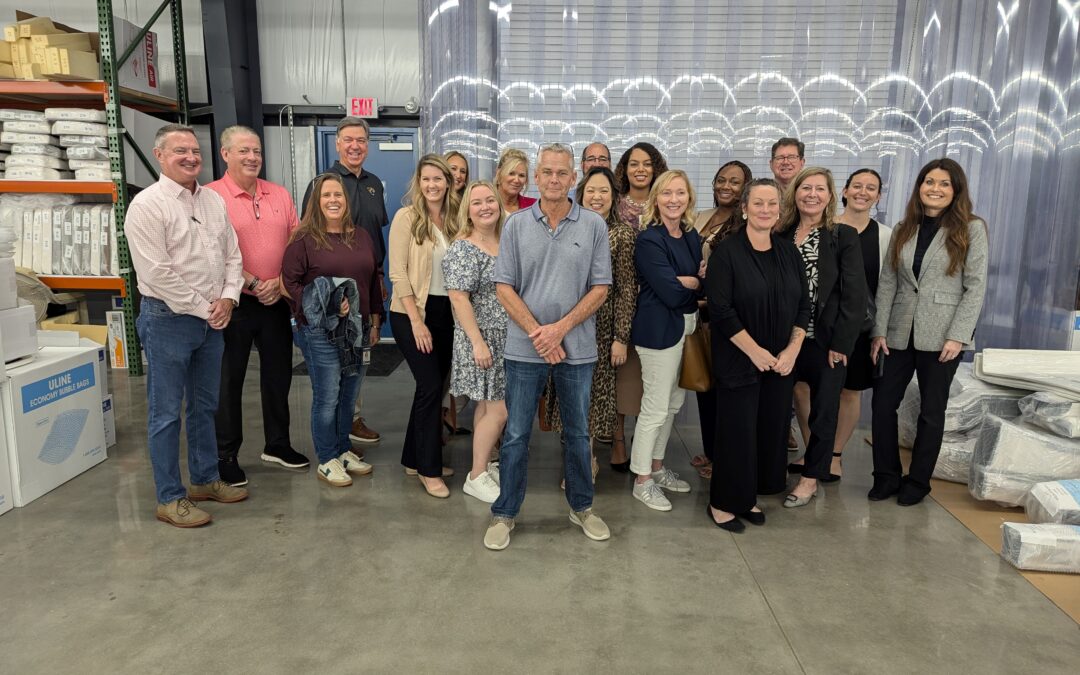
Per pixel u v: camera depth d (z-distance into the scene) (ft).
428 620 6.15
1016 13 13.91
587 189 8.77
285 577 6.91
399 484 9.53
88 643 5.77
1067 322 14.11
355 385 9.61
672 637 5.95
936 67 14.28
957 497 9.29
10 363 8.91
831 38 14.38
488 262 7.82
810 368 8.59
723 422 7.96
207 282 7.80
